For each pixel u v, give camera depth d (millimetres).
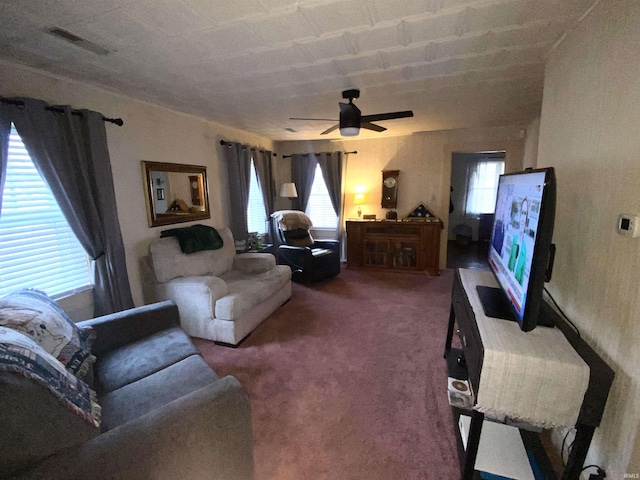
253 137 4930
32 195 2186
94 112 2434
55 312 1511
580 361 1084
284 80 2426
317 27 1609
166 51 1877
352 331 2955
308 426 1771
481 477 1338
